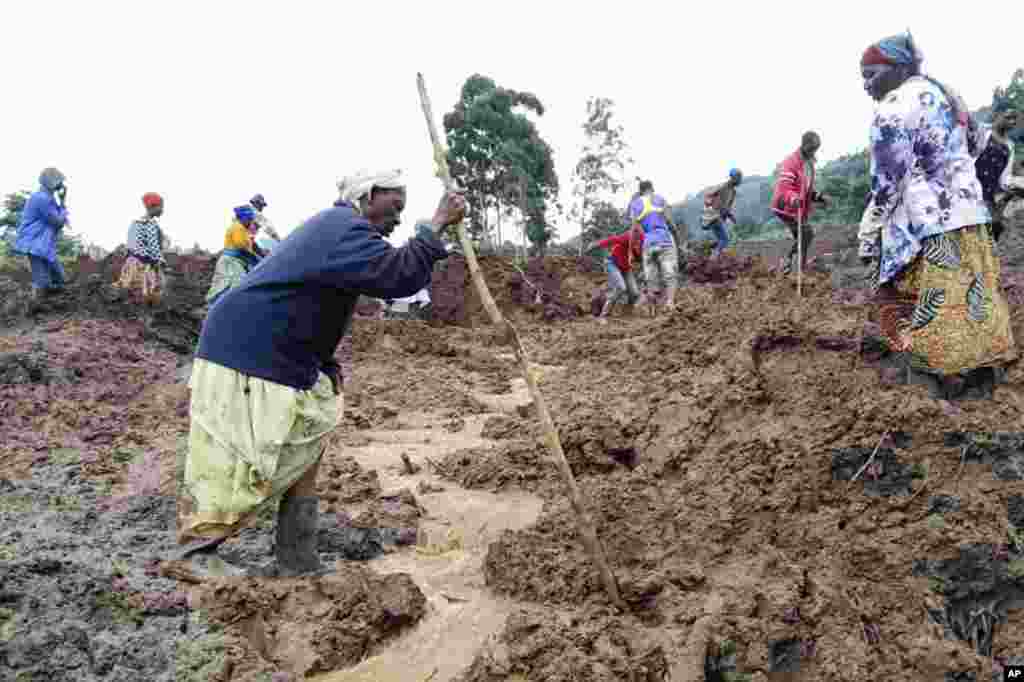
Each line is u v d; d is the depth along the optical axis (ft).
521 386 26.63
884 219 12.40
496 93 81.00
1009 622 10.01
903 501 10.98
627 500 12.29
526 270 59.62
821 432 12.00
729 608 9.86
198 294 41.86
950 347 11.75
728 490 11.82
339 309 11.11
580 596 10.67
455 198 11.09
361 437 19.29
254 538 13.24
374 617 10.31
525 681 9.11
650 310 38.09
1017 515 10.59
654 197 37.65
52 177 34.68
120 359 29.43
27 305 34.78
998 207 19.80
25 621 9.87
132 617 10.28
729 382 13.69
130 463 17.75
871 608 9.98
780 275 26.45
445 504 14.49
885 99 12.14
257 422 10.74
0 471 17.01
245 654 9.70
